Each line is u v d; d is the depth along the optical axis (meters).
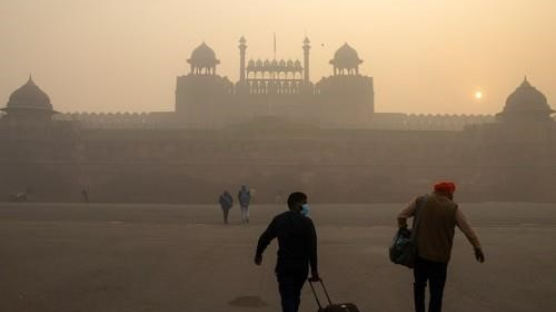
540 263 12.66
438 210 6.41
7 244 15.92
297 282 6.09
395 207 41.88
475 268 11.92
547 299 8.70
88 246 15.61
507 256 13.87
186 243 16.66
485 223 25.50
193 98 84.81
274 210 37.25
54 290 9.23
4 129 65.00
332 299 8.70
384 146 65.75
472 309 8.00
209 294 9.11
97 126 74.19
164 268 11.77
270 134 65.50
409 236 6.62
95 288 9.45
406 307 8.18
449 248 6.40
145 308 8.02
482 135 67.00
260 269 11.80
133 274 10.94
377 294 9.10
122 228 22.20
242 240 17.70
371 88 87.12
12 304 8.14
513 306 8.20
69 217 29.23
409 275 10.91
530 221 26.72
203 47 88.31
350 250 15.01
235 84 87.19
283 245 6.11
